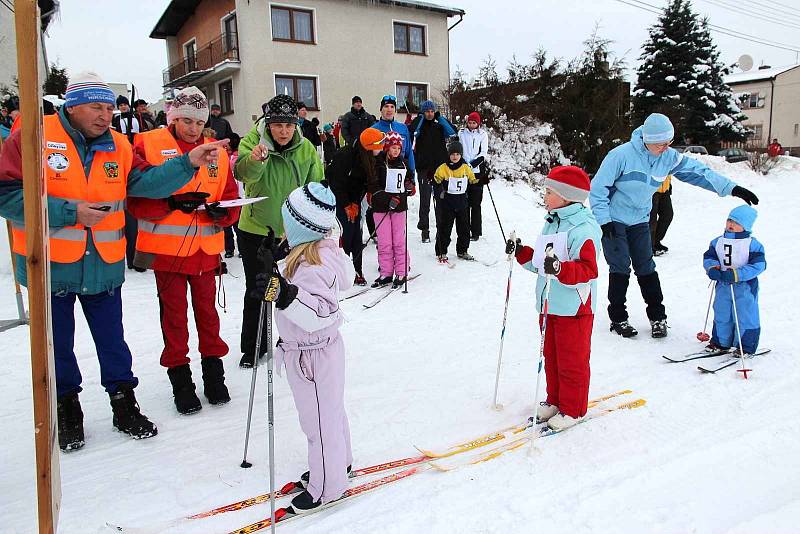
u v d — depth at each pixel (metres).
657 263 7.57
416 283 6.64
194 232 3.32
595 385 3.74
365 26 20.42
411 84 21.88
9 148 2.50
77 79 2.71
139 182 3.01
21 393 3.76
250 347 4.14
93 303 3.00
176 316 3.39
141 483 2.69
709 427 3.14
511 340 4.74
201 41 22.25
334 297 2.36
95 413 3.48
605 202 4.57
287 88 19.19
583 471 2.72
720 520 2.34
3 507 2.52
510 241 3.35
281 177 3.87
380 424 3.29
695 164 4.50
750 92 44.25
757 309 4.10
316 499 2.44
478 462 2.81
